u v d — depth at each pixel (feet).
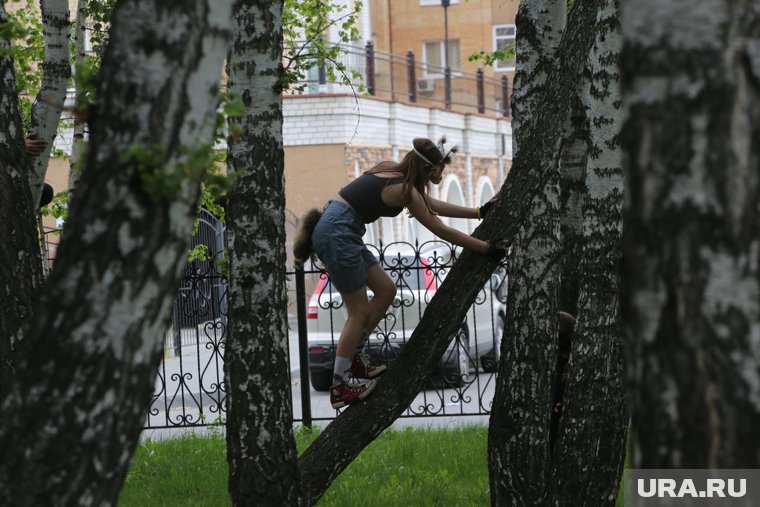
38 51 65.67
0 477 14.20
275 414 30.99
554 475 32.45
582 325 32.42
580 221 36.45
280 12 31.48
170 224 14.65
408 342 32.45
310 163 155.53
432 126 176.04
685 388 11.59
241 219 30.91
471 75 192.65
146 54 14.47
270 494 30.76
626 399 32.63
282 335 31.30
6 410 14.43
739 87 11.25
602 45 32.35
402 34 233.35
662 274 11.63
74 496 14.25
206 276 68.33
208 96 14.88
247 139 30.94
